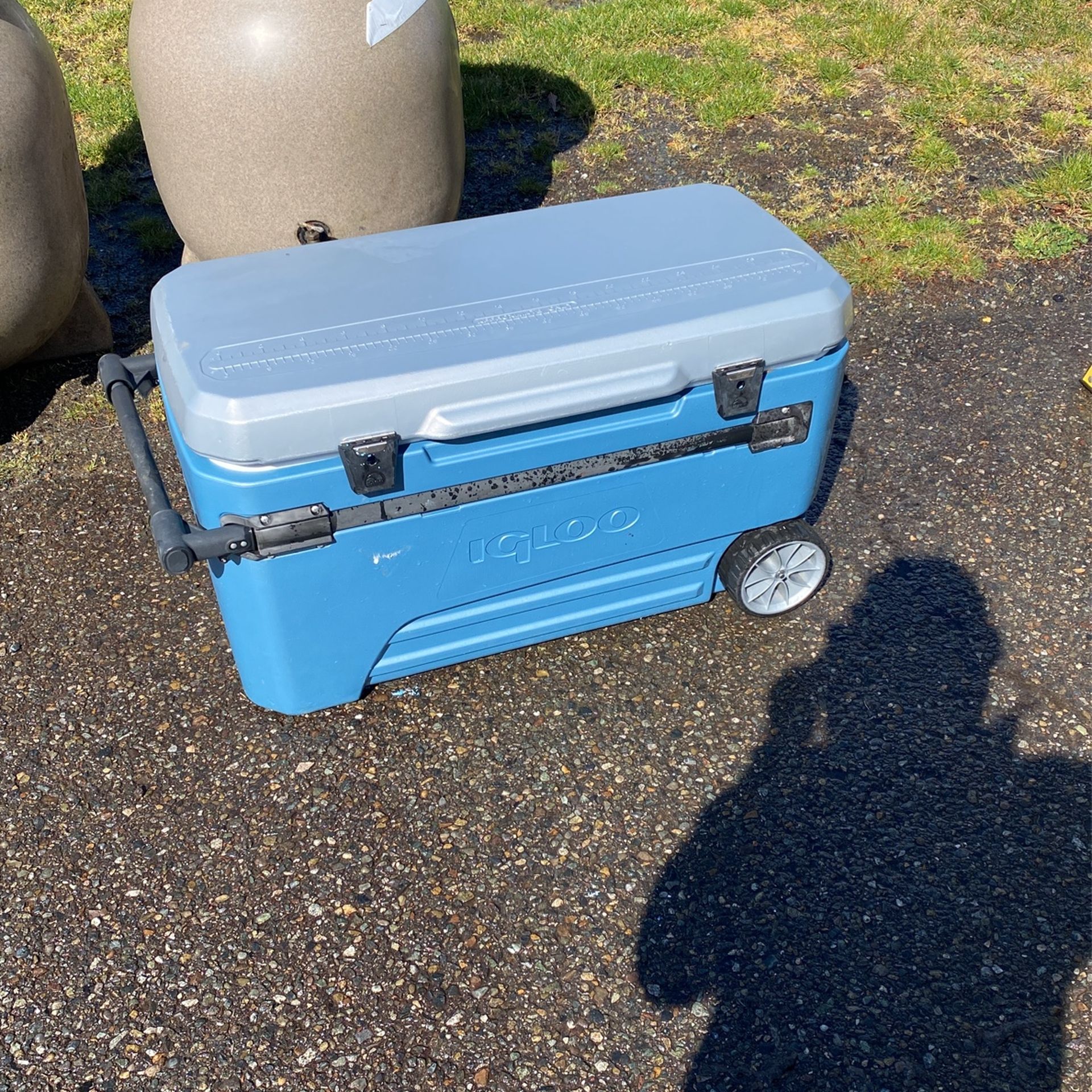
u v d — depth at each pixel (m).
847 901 2.40
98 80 5.93
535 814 2.58
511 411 2.27
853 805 2.59
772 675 2.91
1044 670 2.91
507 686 2.89
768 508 2.83
